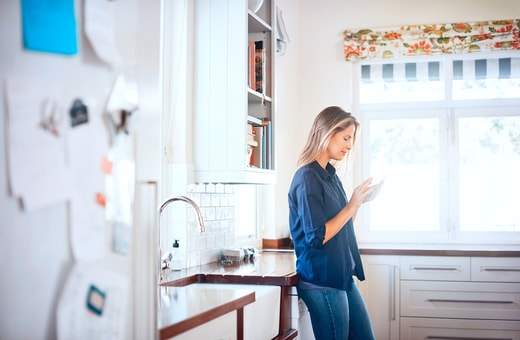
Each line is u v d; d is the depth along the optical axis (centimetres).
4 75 103
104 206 126
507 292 424
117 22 132
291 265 329
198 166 325
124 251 134
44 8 110
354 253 314
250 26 354
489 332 425
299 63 494
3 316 103
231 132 320
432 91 484
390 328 437
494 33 464
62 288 115
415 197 482
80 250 119
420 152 483
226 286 288
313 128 299
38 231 110
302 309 312
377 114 489
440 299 431
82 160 120
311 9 494
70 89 117
